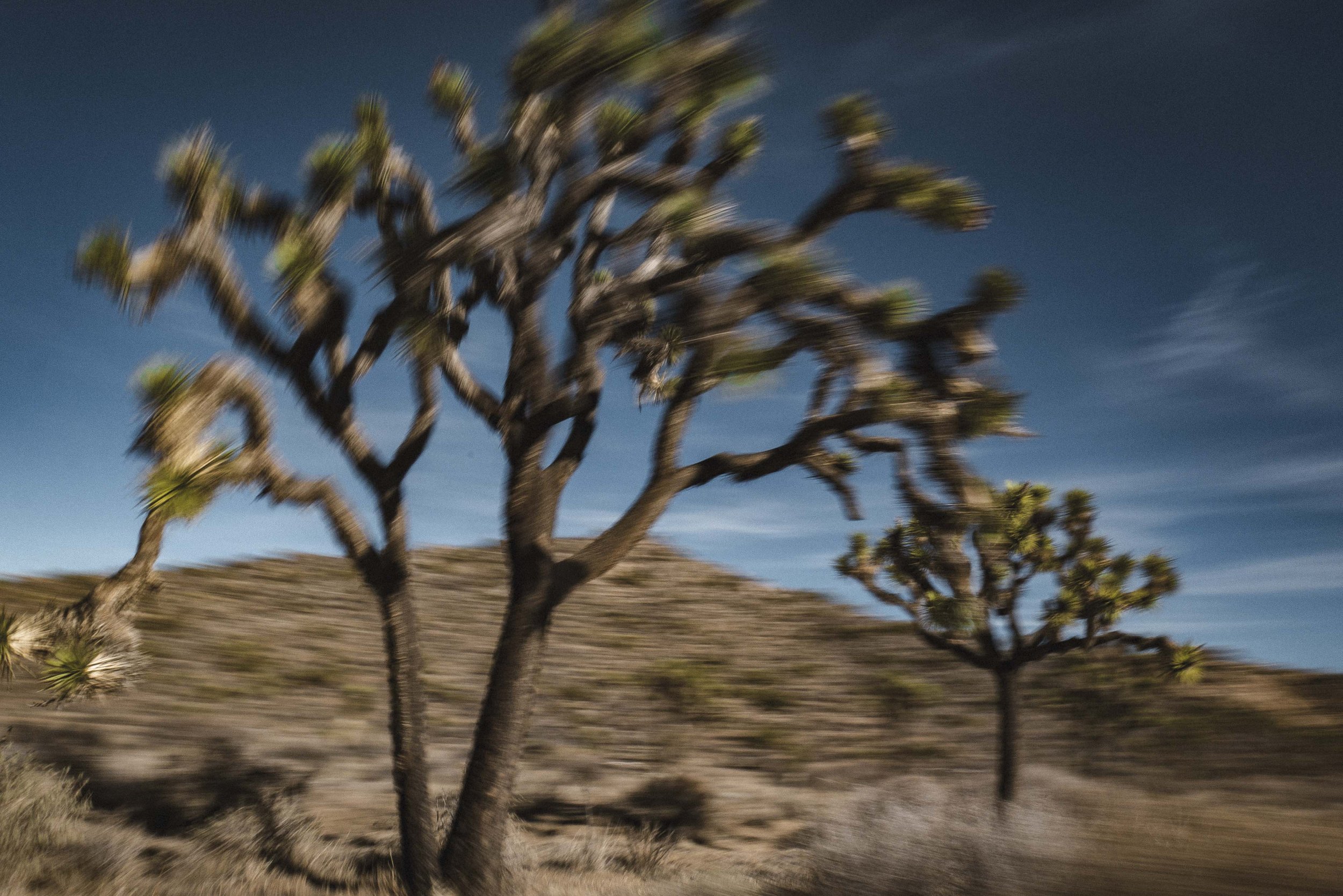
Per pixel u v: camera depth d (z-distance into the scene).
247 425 5.75
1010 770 10.46
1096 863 7.15
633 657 22.30
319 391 6.53
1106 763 15.81
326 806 10.72
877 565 11.34
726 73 6.70
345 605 24.84
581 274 7.33
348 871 7.17
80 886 6.03
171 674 16.98
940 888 6.41
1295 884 6.46
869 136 6.73
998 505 7.11
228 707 15.45
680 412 7.32
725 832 11.05
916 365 6.85
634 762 15.02
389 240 6.86
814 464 8.26
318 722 15.35
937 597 10.78
